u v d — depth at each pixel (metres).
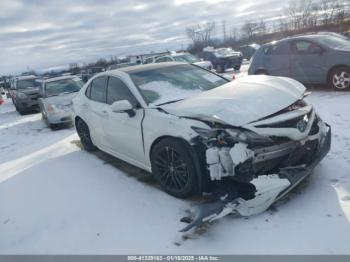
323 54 8.57
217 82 4.64
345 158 4.14
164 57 17.62
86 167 5.15
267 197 2.94
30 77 15.59
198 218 2.88
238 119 3.09
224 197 3.06
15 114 14.95
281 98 3.46
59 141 7.45
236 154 2.96
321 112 6.59
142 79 4.44
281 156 3.14
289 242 2.76
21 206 4.14
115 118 4.43
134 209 3.63
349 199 3.22
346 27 35.81
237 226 3.06
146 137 3.85
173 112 3.57
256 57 10.29
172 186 3.73
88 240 3.20
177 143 3.41
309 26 44.22
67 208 3.89
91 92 5.40
